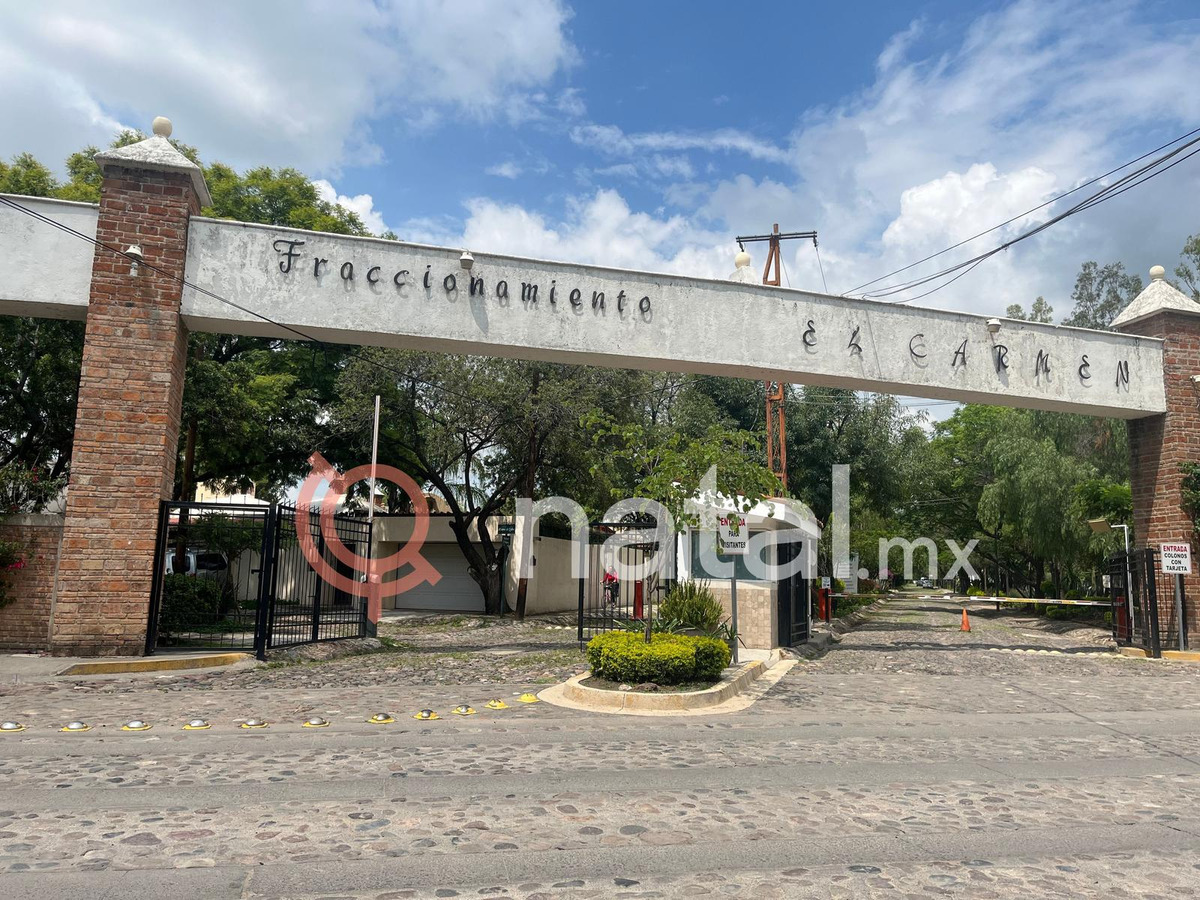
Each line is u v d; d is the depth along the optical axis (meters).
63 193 23.00
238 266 14.38
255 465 28.27
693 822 5.62
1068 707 11.46
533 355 15.98
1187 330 19.62
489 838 5.19
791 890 4.45
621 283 15.93
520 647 17.86
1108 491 26.58
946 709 11.02
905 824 5.69
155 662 12.78
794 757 7.77
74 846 4.90
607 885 4.47
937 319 17.58
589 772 6.95
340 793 6.13
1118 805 6.30
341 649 16.00
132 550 13.16
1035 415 32.62
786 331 16.62
